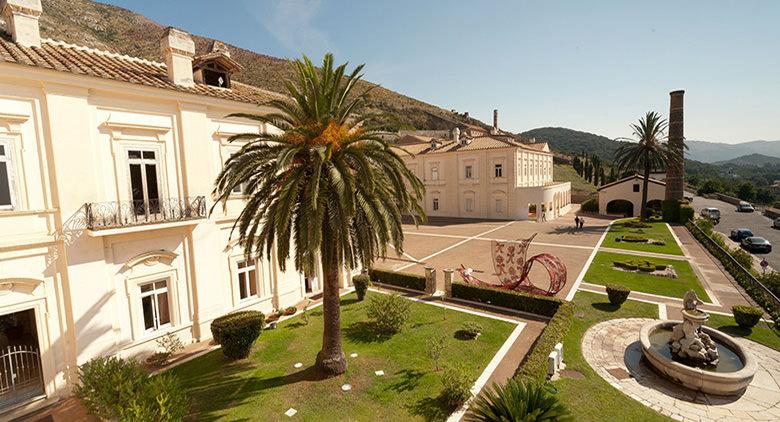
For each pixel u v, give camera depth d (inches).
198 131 530.9
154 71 560.1
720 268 866.1
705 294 690.2
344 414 366.0
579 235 1311.5
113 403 335.0
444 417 356.8
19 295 379.9
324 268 418.9
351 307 662.5
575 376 423.2
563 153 5044.3
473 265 949.2
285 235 388.5
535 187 1683.1
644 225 1439.5
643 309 621.6
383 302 569.6
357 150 390.3
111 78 431.2
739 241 1318.9
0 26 461.4
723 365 419.2
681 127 1647.4
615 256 988.6
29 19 440.5
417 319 601.0
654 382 411.2
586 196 2596.0
